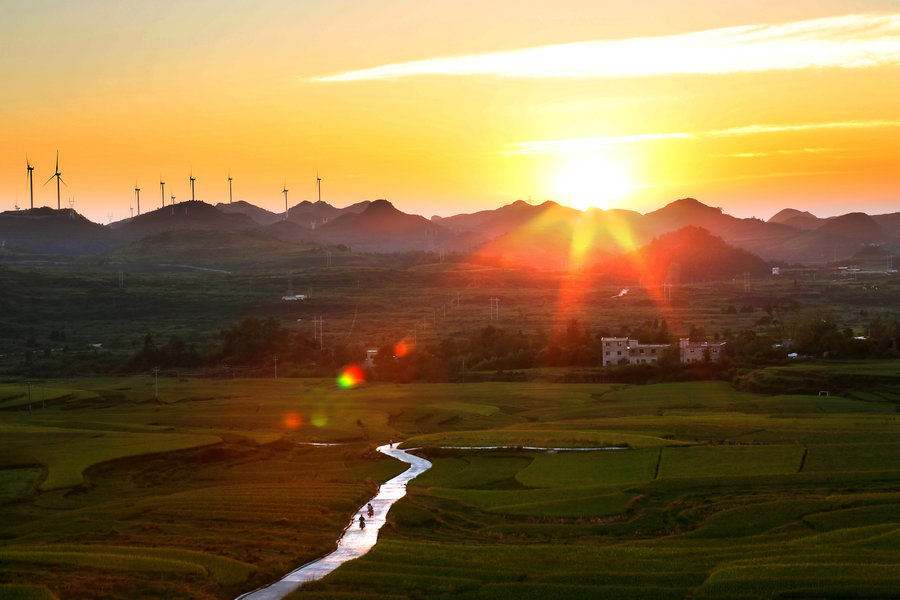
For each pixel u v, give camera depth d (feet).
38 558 297.12
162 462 528.63
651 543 324.39
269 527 357.20
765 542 317.63
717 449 490.49
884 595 247.91
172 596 261.85
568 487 424.05
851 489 390.83
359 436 625.00
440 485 454.81
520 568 286.66
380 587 268.41
